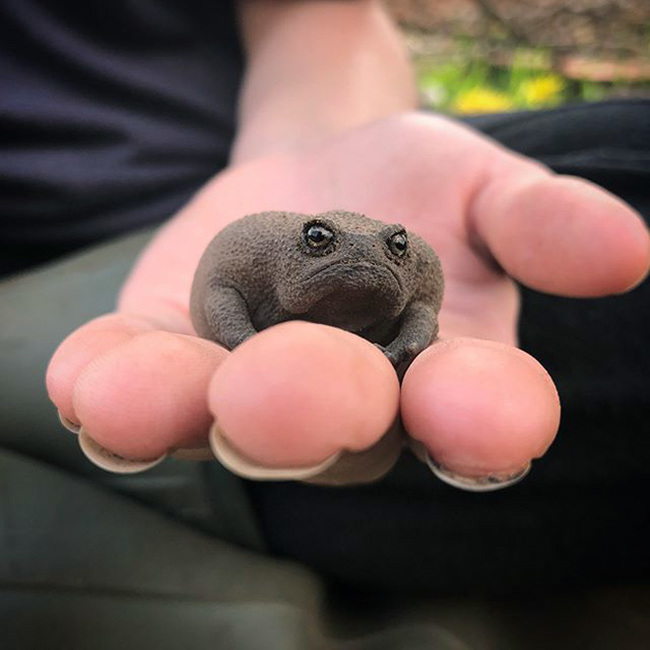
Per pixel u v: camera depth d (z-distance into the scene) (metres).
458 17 0.25
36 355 0.12
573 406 0.11
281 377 0.06
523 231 0.10
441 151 0.12
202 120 0.17
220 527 0.12
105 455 0.07
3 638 0.11
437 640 0.11
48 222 0.16
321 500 0.11
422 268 0.09
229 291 0.08
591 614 0.12
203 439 0.07
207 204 0.13
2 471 0.12
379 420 0.07
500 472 0.07
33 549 0.11
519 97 0.23
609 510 0.11
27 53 0.16
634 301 0.11
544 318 0.11
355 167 0.12
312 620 0.11
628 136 0.13
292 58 0.18
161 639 0.10
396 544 0.11
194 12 0.18
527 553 0.12
